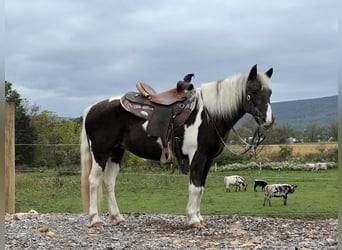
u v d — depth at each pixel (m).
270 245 4.98
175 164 6.21
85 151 6.62
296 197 11.25
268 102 5.82
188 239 5.45
